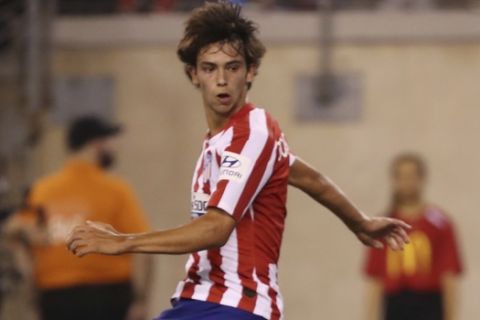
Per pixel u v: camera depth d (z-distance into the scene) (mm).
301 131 33531
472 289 32906
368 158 33375
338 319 33375
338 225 33344
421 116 33281
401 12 33344
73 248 14461
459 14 33188
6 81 33844
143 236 14539
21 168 33719
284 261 33531
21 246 26094
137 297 26234
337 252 33344
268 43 33594
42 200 25828
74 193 25719
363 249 33281
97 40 34125
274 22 33594
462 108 33188
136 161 34031
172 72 33969
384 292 27344
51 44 33594
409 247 27141
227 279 15328
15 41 34031
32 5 32750
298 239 33469
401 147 33344
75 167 25875
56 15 34562
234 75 15203
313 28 33469
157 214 33969
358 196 33406
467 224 33094
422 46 33281
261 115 15445
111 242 14461
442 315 27156
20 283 31797
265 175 15141
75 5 35250
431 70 33250
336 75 33500
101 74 34125
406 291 27203
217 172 15234
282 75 33562
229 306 15250
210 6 15367
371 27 33312
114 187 25844
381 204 33312
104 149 26000
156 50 34031
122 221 25875
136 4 35094
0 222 32312
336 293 33375
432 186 33188
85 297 25812
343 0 34938
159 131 34031
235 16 15258
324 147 33500
